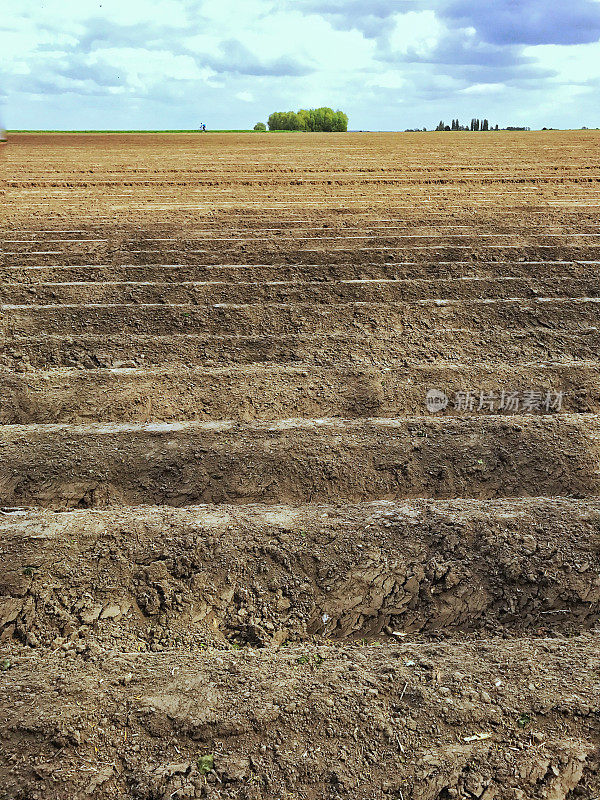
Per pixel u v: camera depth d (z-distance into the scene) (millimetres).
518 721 3695
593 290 10273
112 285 10258
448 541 5031
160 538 5004
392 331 9094
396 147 29156
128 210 15078
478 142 31438
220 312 9445
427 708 3754
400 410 7387
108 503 5824
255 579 4793
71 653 4281
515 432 6547
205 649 4395
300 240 12539
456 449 6332
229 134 46281
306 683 3941
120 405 7273
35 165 22828
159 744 3588
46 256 11578
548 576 4785
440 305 9648
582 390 7660
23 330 9023
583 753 3543
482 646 4312
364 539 5062
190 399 7422
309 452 6262
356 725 3664
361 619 4656
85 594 4637
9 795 3314
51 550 4883
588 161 22688
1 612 4508
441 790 3377
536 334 8961
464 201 16125
